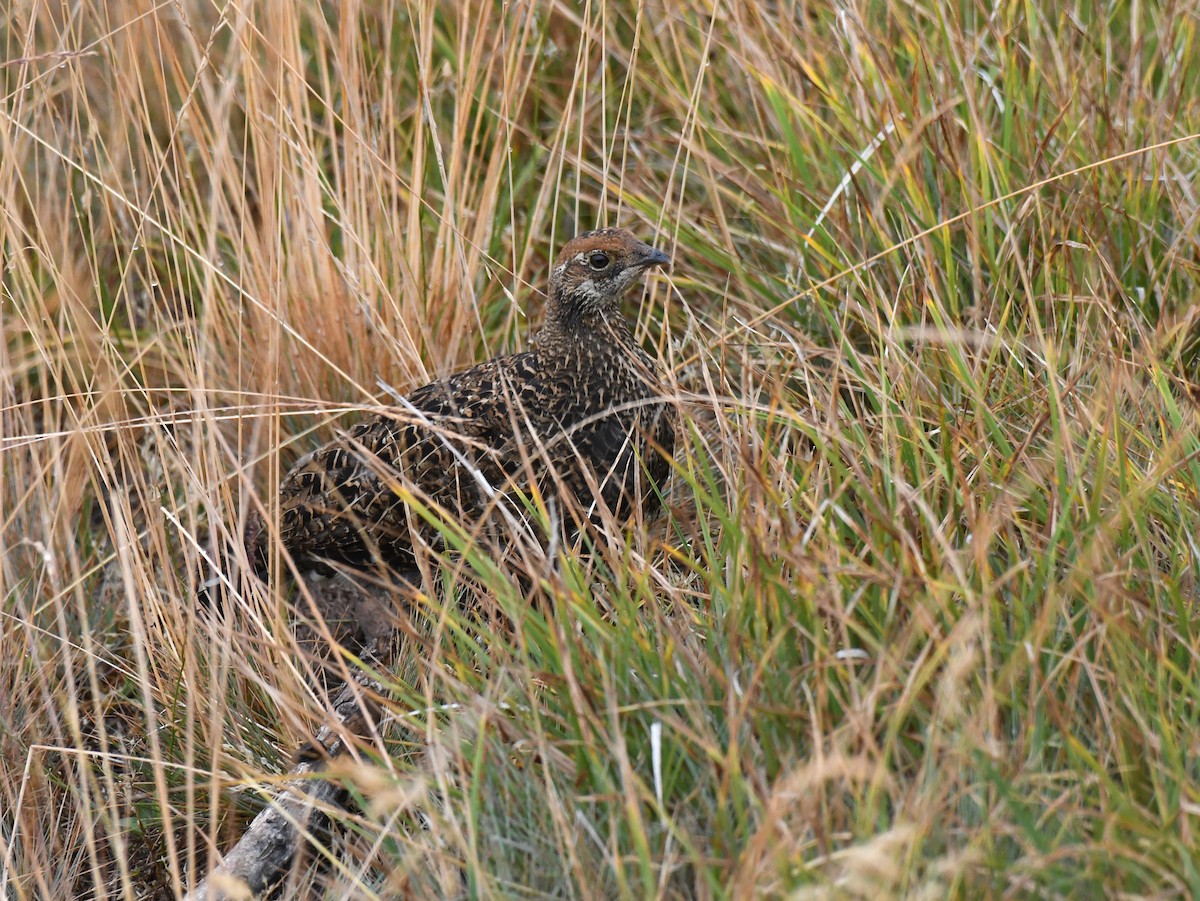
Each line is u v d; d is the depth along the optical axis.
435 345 8.95
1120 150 8.24
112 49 8.77
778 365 7.73
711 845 5.38
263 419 8.57
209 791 7.16
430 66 9.69
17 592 7.84
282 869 6.49
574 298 7.71
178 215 9.66
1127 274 8.02
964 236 8.30
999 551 6.49
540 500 6.58
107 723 8.02
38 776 7.09
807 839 5.28
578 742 5.59
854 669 5.78
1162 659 5.35
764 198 8.98
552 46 10.03
